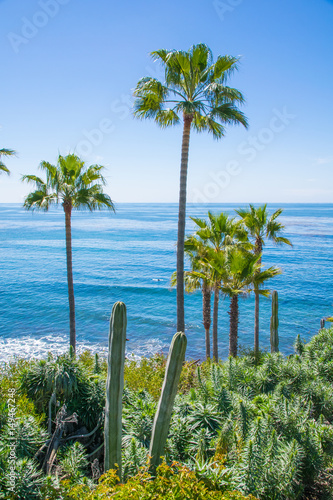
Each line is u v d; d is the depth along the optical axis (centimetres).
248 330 2553
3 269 4744
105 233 9631
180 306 1165
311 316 2883
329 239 8306
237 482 417
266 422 486
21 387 697
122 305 441
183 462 499
